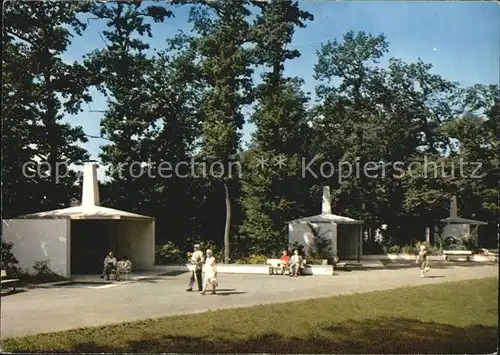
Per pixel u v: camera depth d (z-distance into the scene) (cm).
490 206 3881
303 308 1652
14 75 2852
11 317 1500
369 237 4372
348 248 4097
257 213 3241
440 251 4106
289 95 3259
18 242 2638
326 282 2450
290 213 3294
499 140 3766
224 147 3206
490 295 1928
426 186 3912
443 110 3888
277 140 3241
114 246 3316
